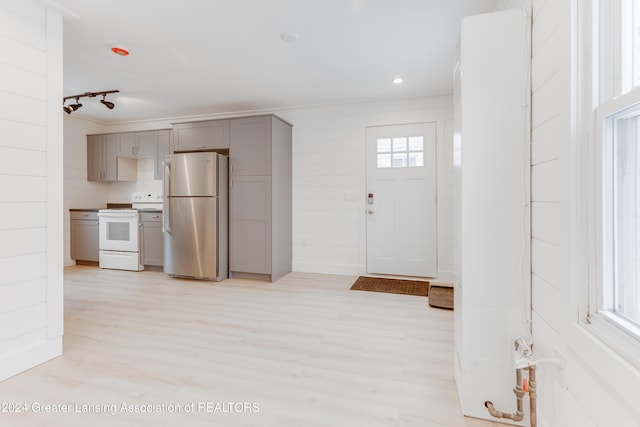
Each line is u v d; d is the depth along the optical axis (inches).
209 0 77.7
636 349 30.5
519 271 53.7
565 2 40.7
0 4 65.4
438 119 147.1
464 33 54.5
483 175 54.6
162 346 81.2
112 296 124.3
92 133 194.9
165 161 149.3
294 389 63.0
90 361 73.3
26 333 69.7
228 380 66.0
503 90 53.6
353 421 53.9
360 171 157.8
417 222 151.1
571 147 40.0
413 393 61.9
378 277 154.1
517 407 51.3
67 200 182.9
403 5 80.5
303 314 104.8
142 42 98.6
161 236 165.6
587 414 37.5
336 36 95.7
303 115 165.3
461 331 56.6
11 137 67.4
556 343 45.4
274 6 80.5
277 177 151.0
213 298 121.9
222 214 149.4
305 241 166.7
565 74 40.9
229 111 173.0
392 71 121.1
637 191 34.1
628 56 34.9
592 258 38.9
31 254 70.9
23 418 53.7
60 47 76.5
